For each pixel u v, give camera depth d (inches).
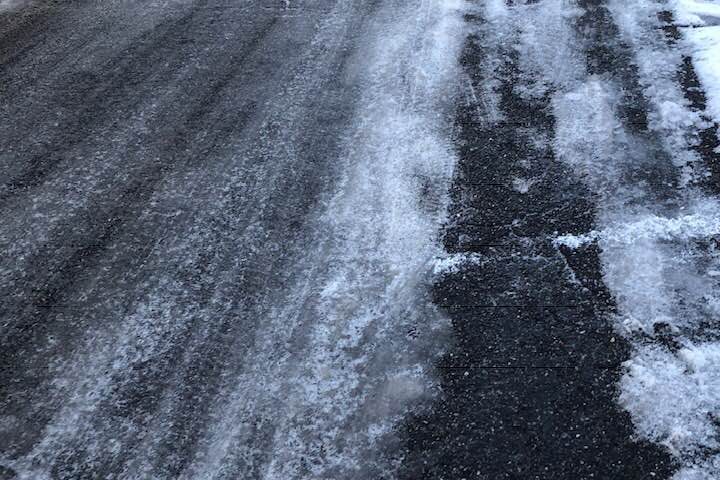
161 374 101.3
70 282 117.0
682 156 127.9
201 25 188.2
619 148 131.2
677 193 120.6
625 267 109.0
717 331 98.6
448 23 177.2
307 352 102.7
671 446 86.0
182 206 130.0
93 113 156.5
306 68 165.9
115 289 115.0
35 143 148.6
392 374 98.5
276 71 165.8
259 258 118.2
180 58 174.1
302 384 98.5
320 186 131.6
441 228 119.9
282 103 154.6
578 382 94.3
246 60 170.9
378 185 130.3
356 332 104.7
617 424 89.0
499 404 93.0
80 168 140.9
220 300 111.6
